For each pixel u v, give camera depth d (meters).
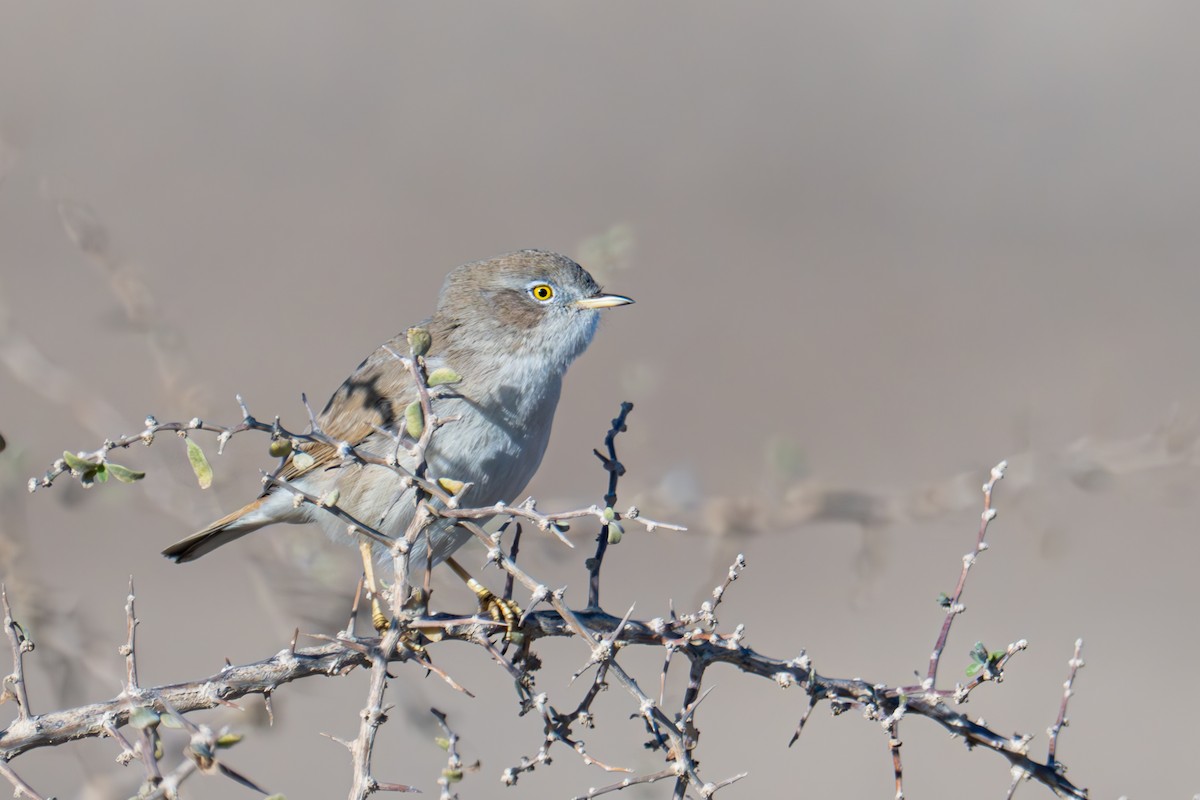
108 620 13.29
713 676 14.56
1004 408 18.66
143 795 4.60
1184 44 28.72
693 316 20.72
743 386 19.02
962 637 15.34
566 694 13.52
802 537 17.34
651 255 21.98
